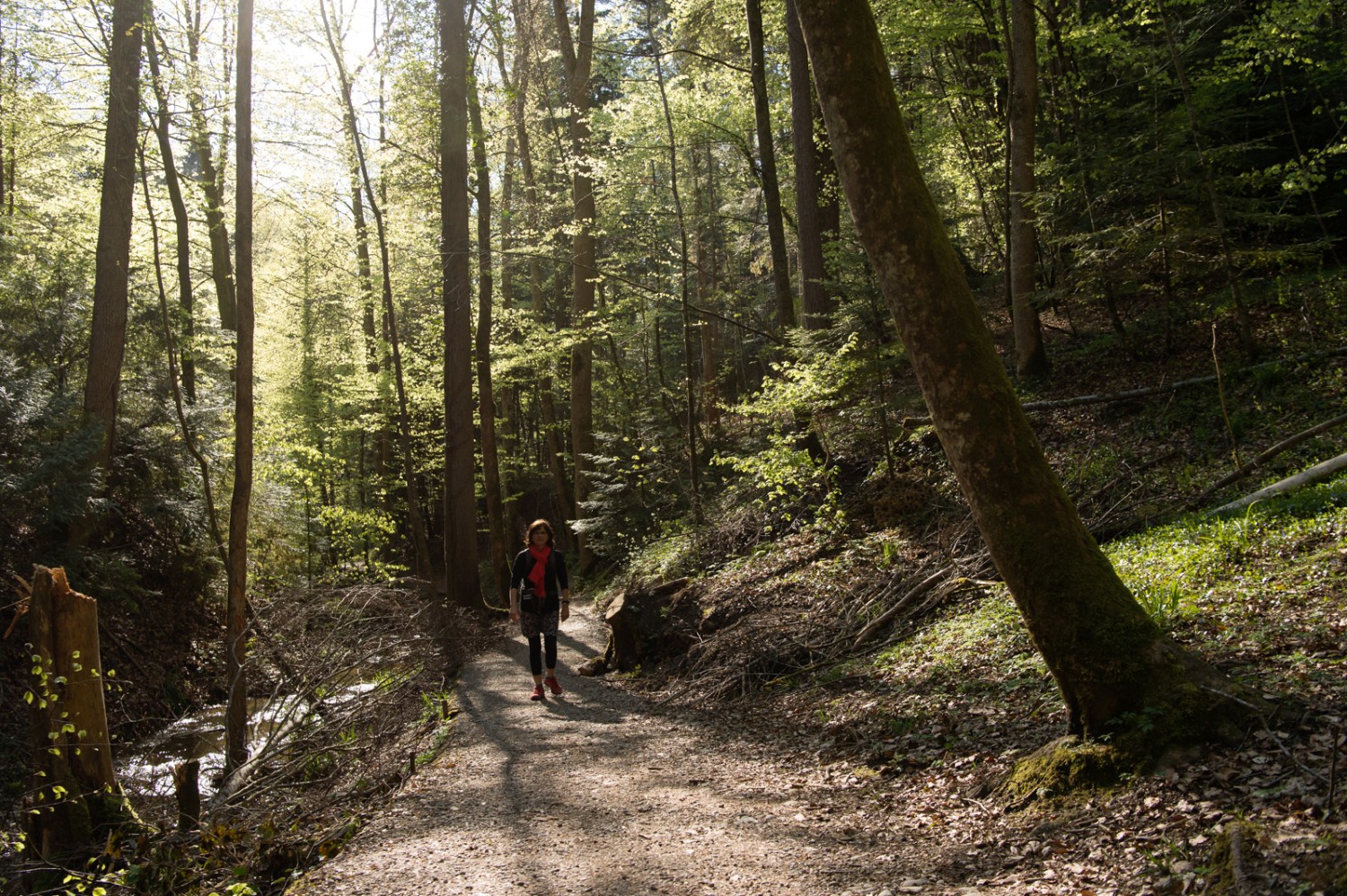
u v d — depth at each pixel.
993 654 7.26
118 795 6.76
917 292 4.84
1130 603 4.77
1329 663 4.96
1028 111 14.43
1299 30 12.95
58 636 6.64
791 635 9.62
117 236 13.98
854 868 4.23
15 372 12.24
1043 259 16.80
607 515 20.11
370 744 8.47
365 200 24.12
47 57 14.66
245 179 10.69
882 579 10.19
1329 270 13.56
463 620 13.88
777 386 13.08
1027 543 4.81
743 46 21.22
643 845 4.86
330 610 10.52
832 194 19.48
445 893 4.32
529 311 24.61
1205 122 13.15
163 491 15.75
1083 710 4.77
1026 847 4.12
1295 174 12.16
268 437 20.84
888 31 17.12
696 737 7.59
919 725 6.42
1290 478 8.62
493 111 18.52
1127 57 14.82
